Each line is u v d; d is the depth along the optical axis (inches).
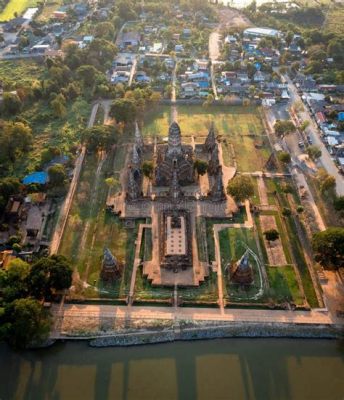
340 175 6402.6
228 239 5408.5
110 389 4018.2
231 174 6432.1
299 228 5531.5
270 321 4483.3
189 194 6053.2
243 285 4827.8
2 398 3978.8
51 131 7381.9
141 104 7608.3
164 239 5280.5
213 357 4254.4
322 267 4948.3
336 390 4050.2
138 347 4333.2
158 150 6614.2
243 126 7573.8
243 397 3976.4
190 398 3959.2
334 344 4360.2
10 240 5196.9
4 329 4040.4
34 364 4212.6
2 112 7721.5
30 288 4495.6
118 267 4938.5
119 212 5743.1
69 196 6013.8
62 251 5241.1
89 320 4490.7
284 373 4143.7
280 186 6240.2
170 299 4680.1
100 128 6732.3
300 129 7317.9
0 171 6382.9
